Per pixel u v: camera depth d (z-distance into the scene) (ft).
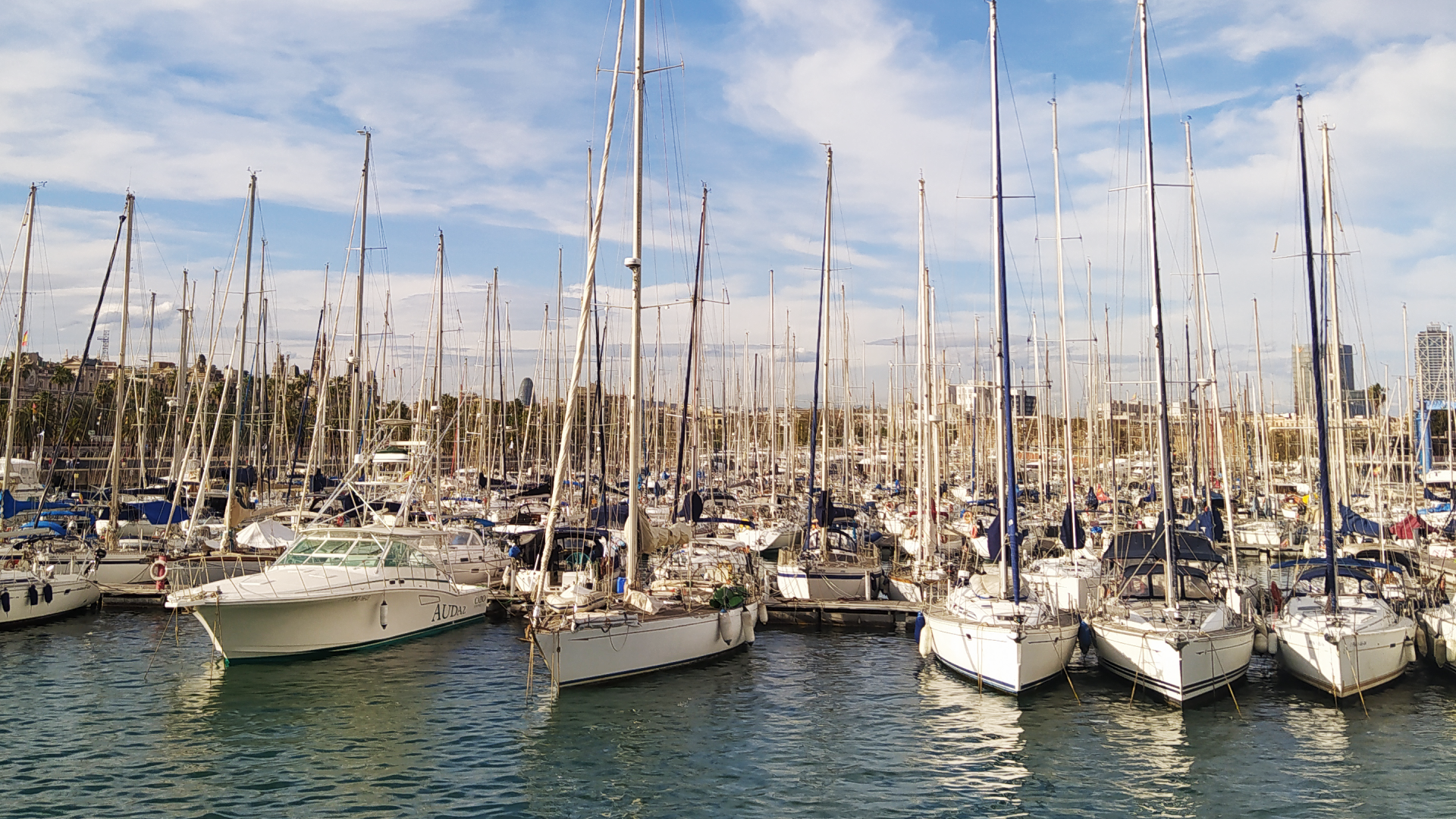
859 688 85.66
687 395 145.48
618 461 180.45
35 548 119.65
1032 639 81.61
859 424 367.86
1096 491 212.84
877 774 64.64
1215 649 79.87
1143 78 89.10
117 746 68.39
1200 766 65.77
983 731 73.36
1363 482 167.02
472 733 72.23
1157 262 87.35
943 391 180.04
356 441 151.02
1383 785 62.39
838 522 164.04
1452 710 77.20
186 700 79.71
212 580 116.16
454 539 129.39
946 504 183.21
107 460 235.40
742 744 70.49
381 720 75.20
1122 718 75.92
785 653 99.45
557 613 83.46
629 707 79.05
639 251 88.69
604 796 60.70
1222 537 158.10
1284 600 101.24
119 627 106.22
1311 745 69.46
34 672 87.66
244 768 64.49
